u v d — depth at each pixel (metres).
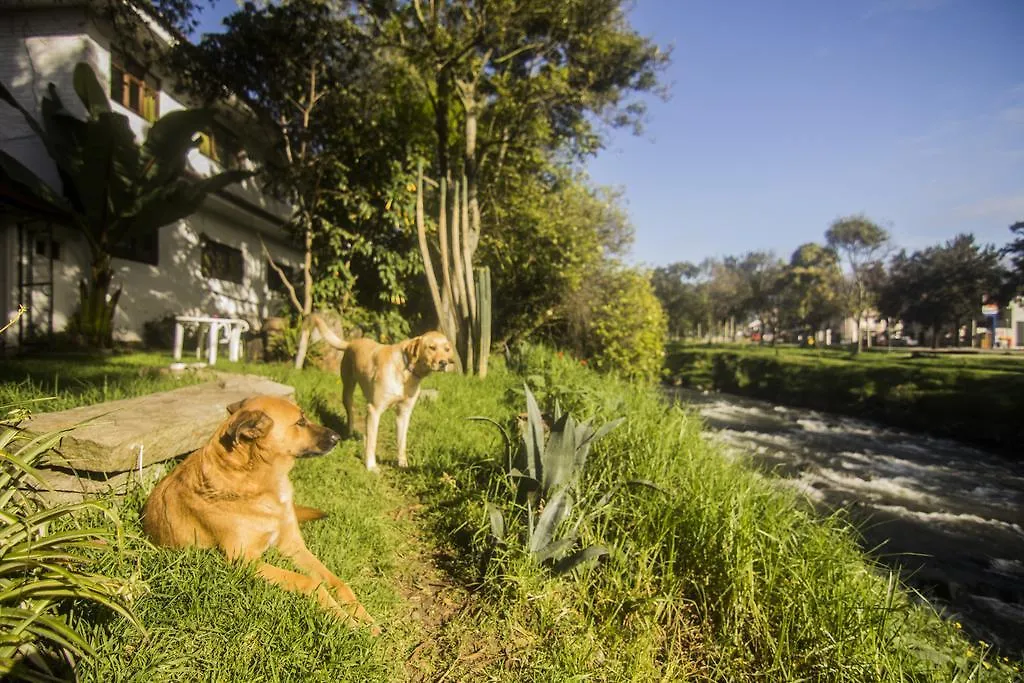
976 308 42.62
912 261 47.25
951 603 5.19
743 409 18.44
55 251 8.96
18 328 8.12
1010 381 15.00
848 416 17.58
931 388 16.48
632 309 13.16
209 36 8.30
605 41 10.40
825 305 49.16
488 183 10.98
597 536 3.18
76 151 8.32
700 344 55.66
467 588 2.92
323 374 7.37
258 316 15.96
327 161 7.90
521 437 3.63
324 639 2.06
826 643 2.59
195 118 8.63
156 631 1.89
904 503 8.39
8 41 9.35
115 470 2.72
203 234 13.15
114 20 8.40
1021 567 6.13
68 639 1.60
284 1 7.81
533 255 12.01
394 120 9.62
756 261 73.12
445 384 7.50
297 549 2.71
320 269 8.56
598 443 4.18
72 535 1.65
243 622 2.02
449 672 2.32
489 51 9.52
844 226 40.00
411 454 4.62
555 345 13.09
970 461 11.47
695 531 3.16
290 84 8.48
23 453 1.89
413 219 9.08
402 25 8.59
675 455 4.16
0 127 8.98
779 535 3.22
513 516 3.27
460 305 8.76
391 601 2.71
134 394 4.36
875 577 3.35
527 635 2.55
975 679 2.64
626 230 17.22
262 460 2.52
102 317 8.78
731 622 2.79
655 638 2.66
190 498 2.47
